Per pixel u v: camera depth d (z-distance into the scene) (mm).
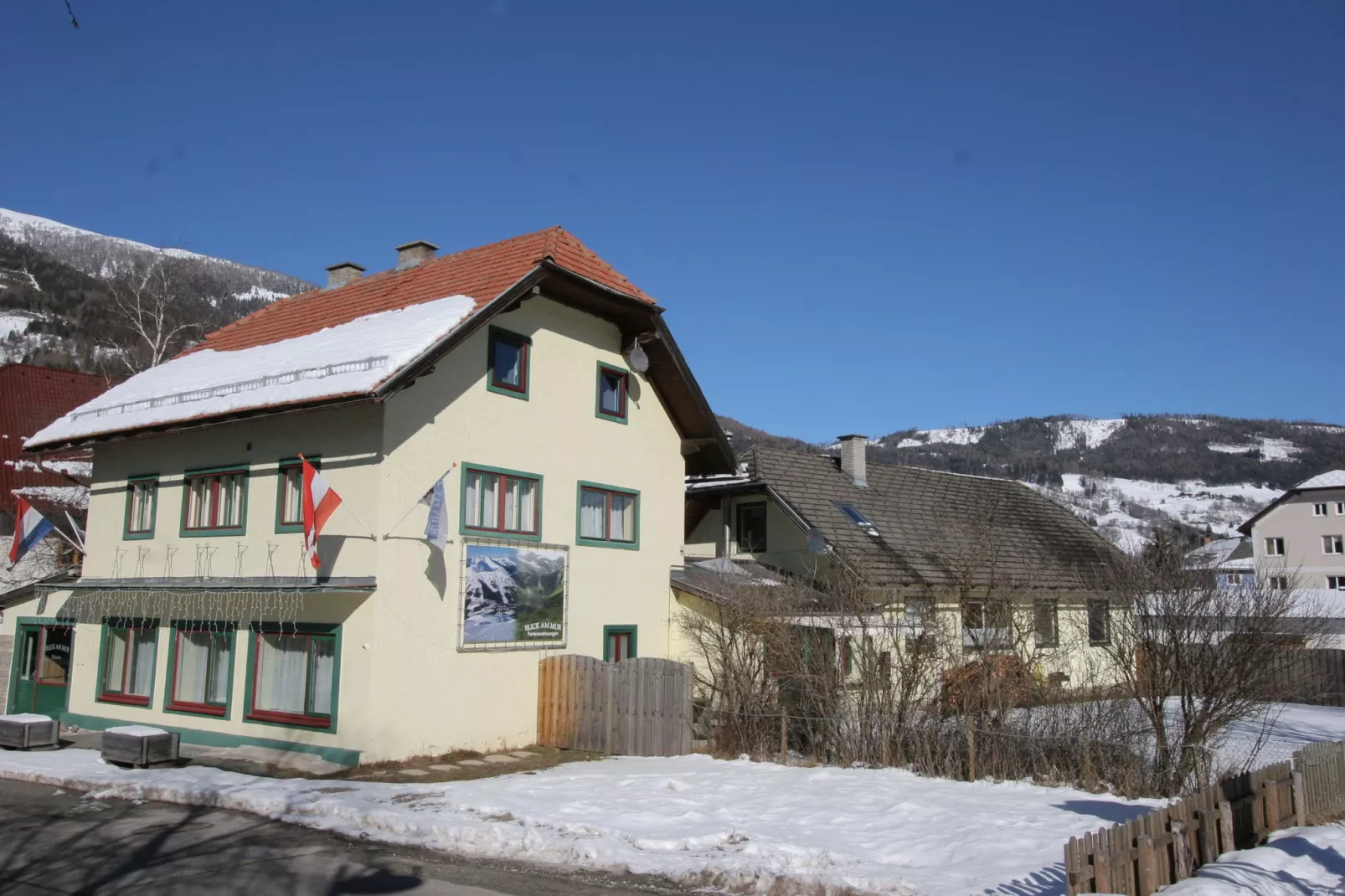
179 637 17750
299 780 13633
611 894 8750
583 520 19062
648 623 20234
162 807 11859
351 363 15508
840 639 16109
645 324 19906
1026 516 31828
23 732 15773
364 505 15289
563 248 19172
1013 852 9734
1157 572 14742
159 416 17656
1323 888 8680
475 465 16766
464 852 10102
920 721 15031
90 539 19797
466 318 16016
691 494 26797
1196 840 8953
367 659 14898
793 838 10383
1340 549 68688
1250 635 13617
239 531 17016
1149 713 13844
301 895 8453
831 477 27797
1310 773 11492
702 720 17281
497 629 16906
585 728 17062
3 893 8422
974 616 16500
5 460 29797
